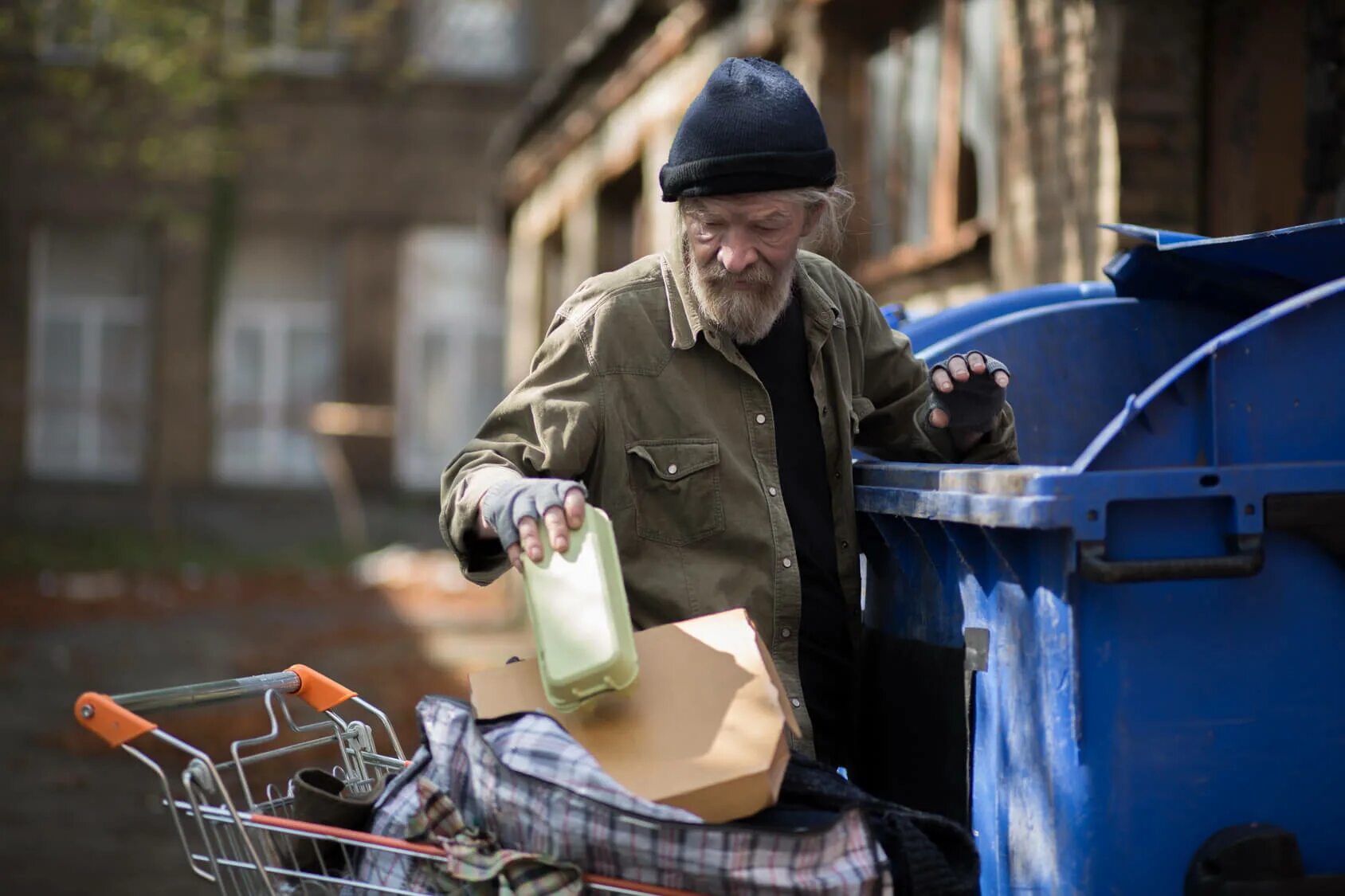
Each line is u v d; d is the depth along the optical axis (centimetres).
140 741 801
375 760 276
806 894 211
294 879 238
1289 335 225
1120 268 337
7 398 2344
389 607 1570
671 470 261
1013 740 233
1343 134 457
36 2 1642
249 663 1116
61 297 2380
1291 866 219
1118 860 221
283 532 2322
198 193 2386
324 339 2450
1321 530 225
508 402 265
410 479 2462
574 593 223
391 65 2439
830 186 259
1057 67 556
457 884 225
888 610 274
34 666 1111
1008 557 230
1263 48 493
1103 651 221
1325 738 226
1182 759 222
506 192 1852
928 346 354
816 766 233
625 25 1190
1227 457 223
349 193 2441
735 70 253
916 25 743
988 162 662
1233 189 507
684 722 225
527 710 230
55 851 605
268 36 2303
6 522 2286
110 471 2389
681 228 264
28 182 2344
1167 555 220
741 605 260
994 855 239
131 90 2120
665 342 265
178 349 2383
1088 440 336
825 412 272
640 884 213
